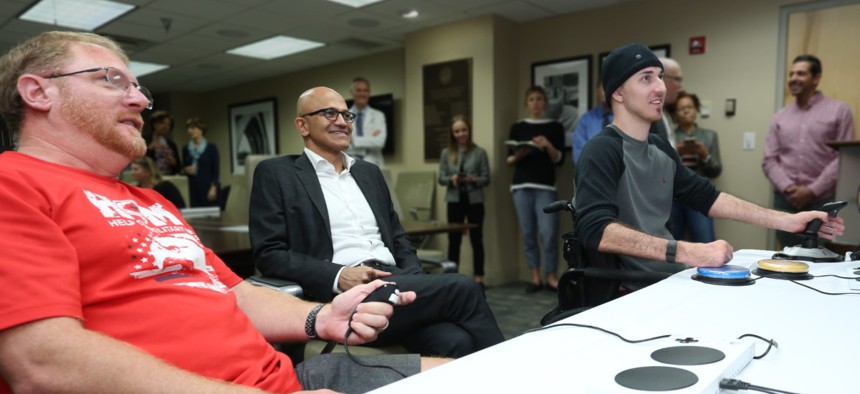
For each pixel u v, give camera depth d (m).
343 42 5.18
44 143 0.86
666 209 1.49
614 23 4.00
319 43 5.25
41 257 0.69
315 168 1.76
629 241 1.18
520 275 4.60
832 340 0.67
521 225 4.19
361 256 1.67
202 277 0.94
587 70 4.13
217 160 5.22
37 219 0.71
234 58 5.91
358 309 0.96
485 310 1.41
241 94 7.47
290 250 1.61
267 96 7.05
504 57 4.38
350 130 1.81
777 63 3.35
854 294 0.92
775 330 0.71
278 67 6.38
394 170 5.54
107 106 0.88
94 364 0.66
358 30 4.76
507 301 3.76
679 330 0.72
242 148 7.50
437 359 1.05
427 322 1.39
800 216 1.31
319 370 1.00
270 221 1.62
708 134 3.52
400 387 0.55
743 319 0.77
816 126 3.11
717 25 3.56
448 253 4.25
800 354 0.62
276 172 1.69
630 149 1.40
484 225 4.39
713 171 3.44
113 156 0.91
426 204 4.72
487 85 4.33
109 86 0.88
